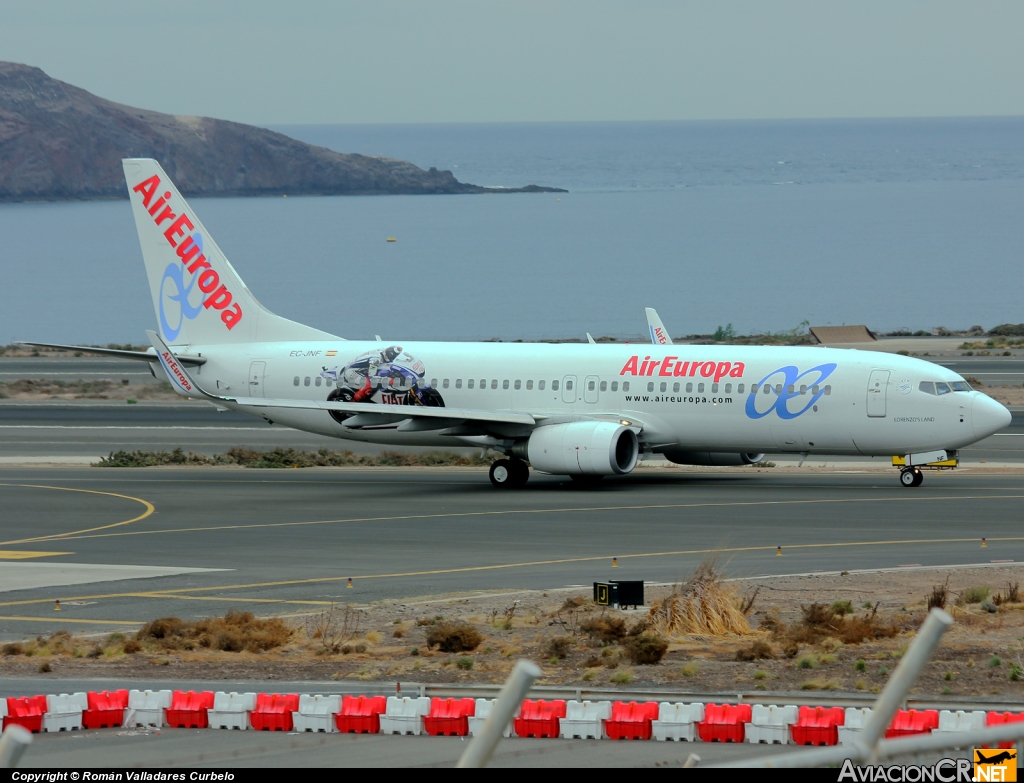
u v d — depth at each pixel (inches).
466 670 3823.8
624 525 6771.7
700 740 3102.9
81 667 3902.6
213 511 7500.0
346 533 6688.0
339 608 4886.8
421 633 4399.6
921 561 5664.4
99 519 7244.1
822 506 7283.5
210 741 3085.6
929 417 7785.4
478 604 4896.7
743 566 5615.2
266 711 3201.3
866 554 5846.5
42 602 5068.9
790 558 5782.5
